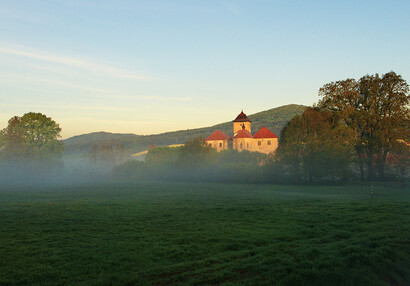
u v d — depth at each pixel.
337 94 57.94
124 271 10.34
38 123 66.44
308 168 52.38
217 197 33.81
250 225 17.41
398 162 49.12
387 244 12.92
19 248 12.80
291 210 22.61
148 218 20.06
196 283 9.23
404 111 51.59
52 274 10.01
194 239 14.23
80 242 13.83
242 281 9.37
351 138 53.38
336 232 15.30
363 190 40.38
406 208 22.25
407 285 10.02
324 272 10.03
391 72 53.38
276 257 11.34
